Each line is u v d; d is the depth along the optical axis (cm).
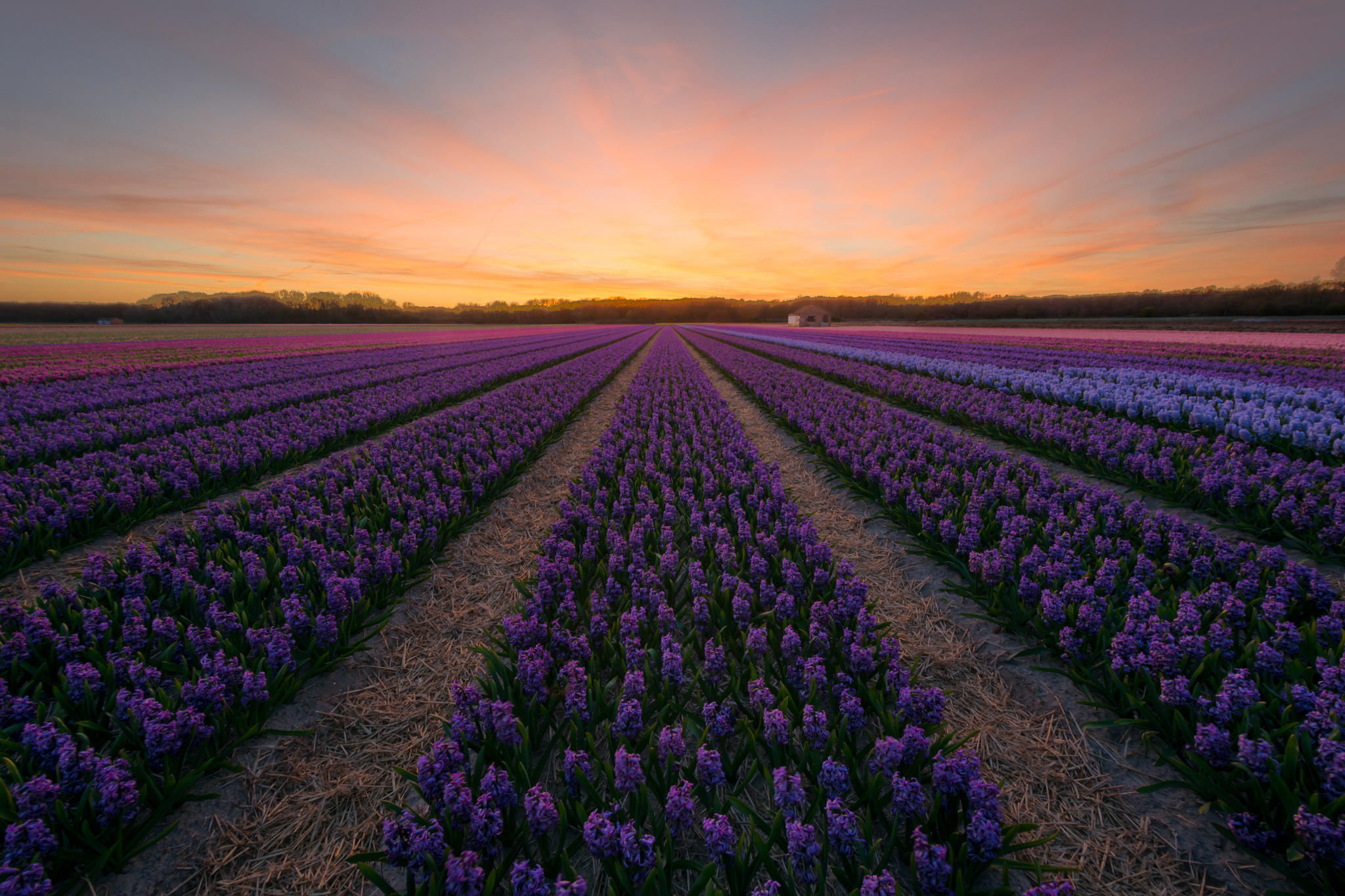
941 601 500
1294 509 545
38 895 219
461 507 692
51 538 572
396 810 294
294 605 409
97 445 953
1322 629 353
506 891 244
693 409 1409
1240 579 443
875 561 591
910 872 253
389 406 1295
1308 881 238
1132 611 380
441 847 237
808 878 231
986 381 1603
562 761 320
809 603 458
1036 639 428
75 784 266
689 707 360
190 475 735
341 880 266
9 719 303
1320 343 2694
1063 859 266
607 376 2175
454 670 420
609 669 388
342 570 494
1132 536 545
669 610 415
